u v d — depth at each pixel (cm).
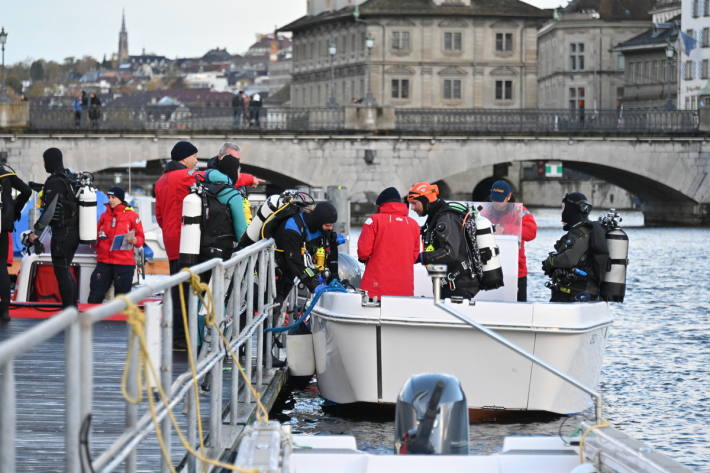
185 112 9138
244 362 1752
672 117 9638
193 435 1079
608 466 916
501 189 1878
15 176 1905
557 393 1557
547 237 7712
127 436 767
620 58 15650
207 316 982
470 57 13625
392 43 13600
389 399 1562
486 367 1537
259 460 866
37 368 1591
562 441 1021
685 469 841
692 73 14100
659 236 7975
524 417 1595
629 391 1964
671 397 1912
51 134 8794
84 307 2041
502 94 13700
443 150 9338
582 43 15625
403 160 9312
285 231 1712
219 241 1641
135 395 782
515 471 966
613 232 1725
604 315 1631
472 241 1597
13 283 2542
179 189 1678
